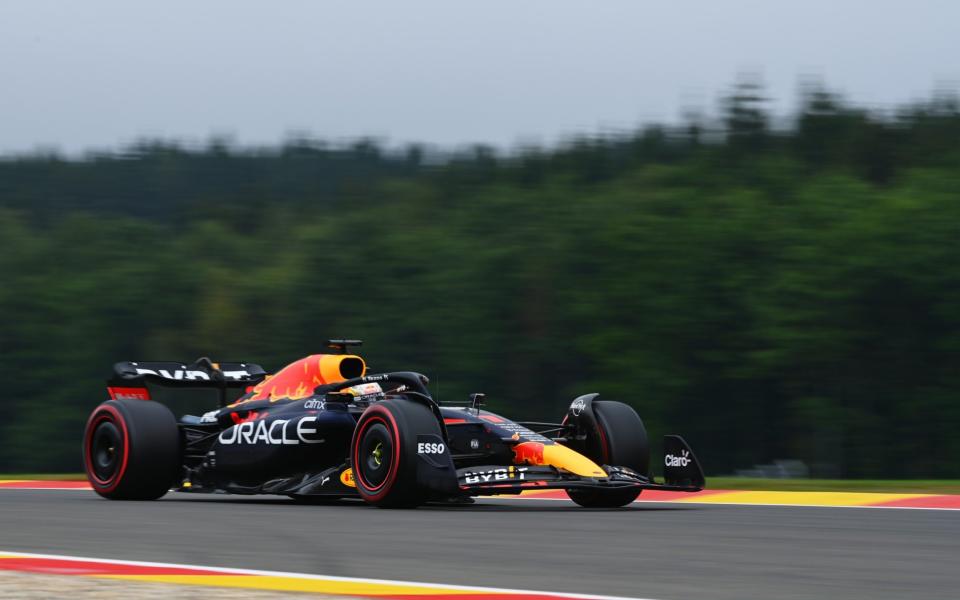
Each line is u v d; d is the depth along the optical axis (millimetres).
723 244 179125
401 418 29703
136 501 35594
